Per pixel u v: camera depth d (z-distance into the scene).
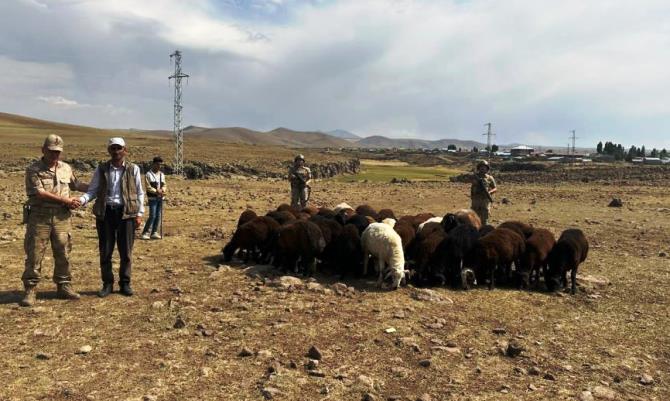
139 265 10.28
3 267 9.42
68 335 6.37
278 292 8.62
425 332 7.05
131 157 54.53
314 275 10.11
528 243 9.73
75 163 45.97
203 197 25.86
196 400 4.94
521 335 7.14
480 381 5.64
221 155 66.56
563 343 6.93
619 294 9.41
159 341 6.32
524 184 52.31
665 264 11.77
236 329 6.84
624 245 14.23
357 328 7.05
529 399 5.26
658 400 5.38
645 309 8.55
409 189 39.69
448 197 31.39
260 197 27.81
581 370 6.07
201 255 11.50
